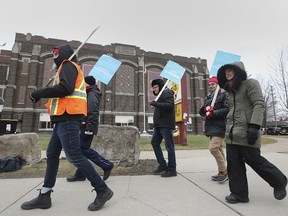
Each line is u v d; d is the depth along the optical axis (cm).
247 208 242
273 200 267
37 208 242
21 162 489
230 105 289
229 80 284
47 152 255
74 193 298
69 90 234
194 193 296
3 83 3064
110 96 3123
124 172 435
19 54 2934
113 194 270
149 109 3322
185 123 1046
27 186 331
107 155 490
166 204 255
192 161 555
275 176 253
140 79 3353
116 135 502
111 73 506
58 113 236
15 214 227
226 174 358
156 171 419
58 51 257
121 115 3173
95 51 3259
